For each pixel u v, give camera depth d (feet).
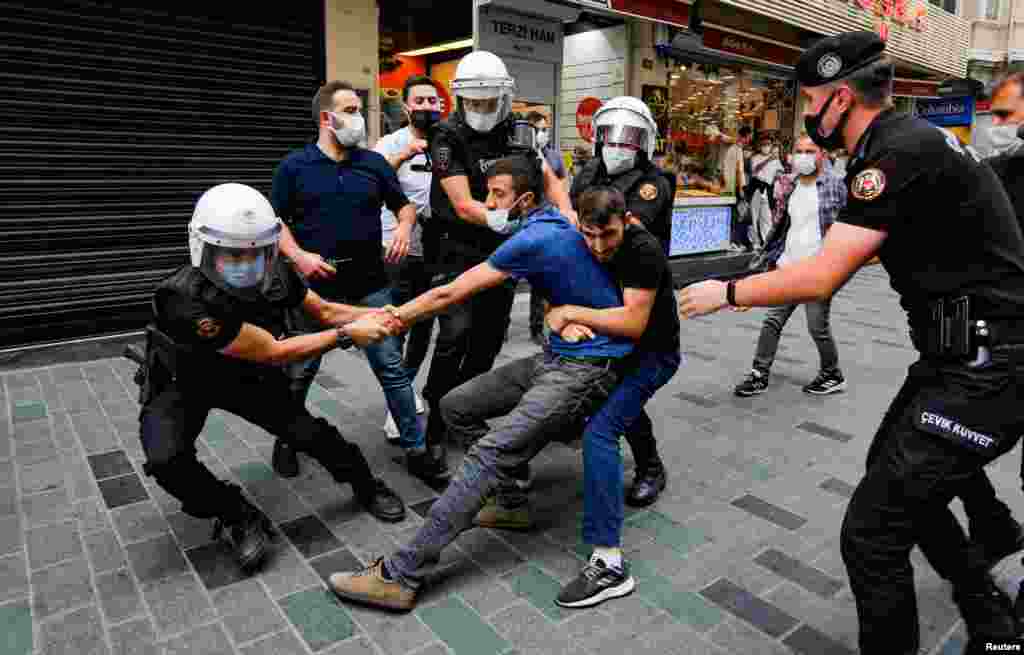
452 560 8.64
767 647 7.08
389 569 7.55
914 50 42.01
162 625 7.27
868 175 5.41
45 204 17.15
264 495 10.19
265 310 8.11
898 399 6.19
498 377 8.82
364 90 22.27
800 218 14.30
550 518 9.73
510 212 8.47
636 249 7.48
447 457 11.50
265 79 20.29
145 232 18.79
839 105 5.73
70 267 17.72
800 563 8.63
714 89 34.68
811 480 11.00
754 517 9.79
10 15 16.14
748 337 20.16
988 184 5.50
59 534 8.98
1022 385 5.40
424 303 8.16
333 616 7.48
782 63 35.14
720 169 35.96
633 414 7.93
